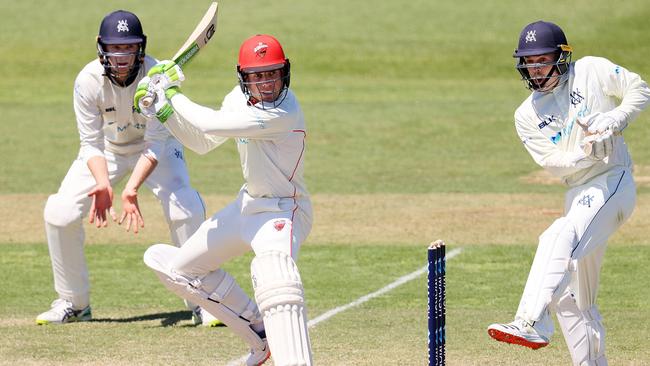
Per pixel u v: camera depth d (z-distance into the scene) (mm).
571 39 105125
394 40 105562
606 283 30734
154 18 112250
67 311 26781
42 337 24984
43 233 39406
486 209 43219
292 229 19234
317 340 24438
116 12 24688
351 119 70188
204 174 53406
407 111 73062
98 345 24156
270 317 18250
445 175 52156
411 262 34156
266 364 22531
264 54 18438
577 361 20000
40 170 54312
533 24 19922
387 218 41656
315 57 99688
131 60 24688
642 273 31969
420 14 114938
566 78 20047
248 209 19516
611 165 19891
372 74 95000
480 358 22781
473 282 31109
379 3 119438
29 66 95750
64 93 84188
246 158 19406
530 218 41219
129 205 22422
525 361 22562
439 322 17328
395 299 29078
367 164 55781
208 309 20625
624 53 101000
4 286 31109
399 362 22344
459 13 114875
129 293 30344
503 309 27734
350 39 105688
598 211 19344
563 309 19828
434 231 39062
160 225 40750
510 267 33156
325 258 34844
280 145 19156
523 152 58625
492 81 91875
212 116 18797
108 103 25531
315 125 68000
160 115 19453
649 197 45125
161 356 23094
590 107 19812
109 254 35844
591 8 114188
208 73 93562
